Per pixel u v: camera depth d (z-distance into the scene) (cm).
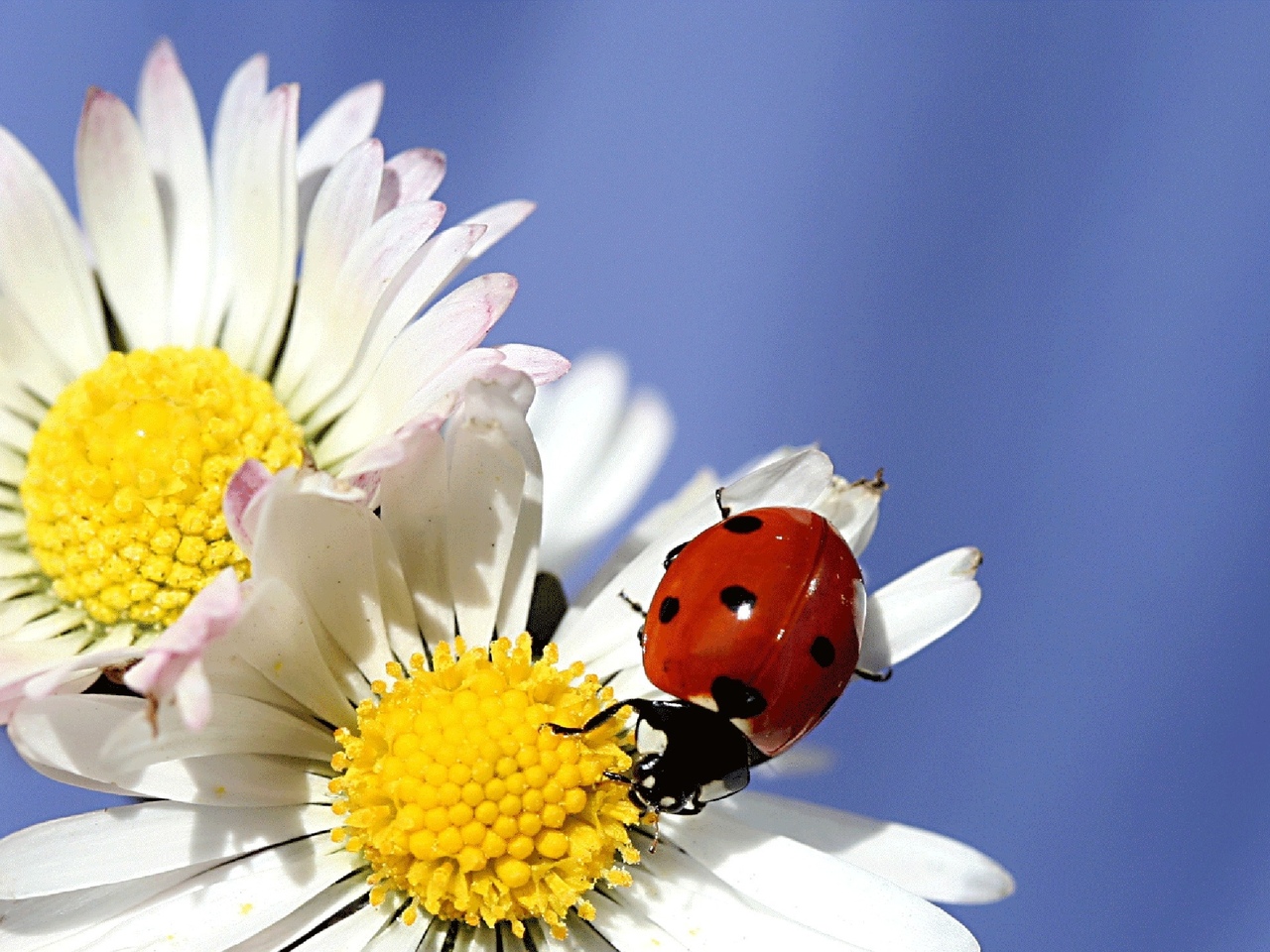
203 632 9
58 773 9
